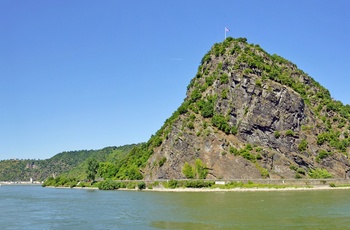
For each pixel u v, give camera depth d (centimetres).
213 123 18150
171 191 15925
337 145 18112
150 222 7250
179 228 6556
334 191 13912
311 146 17788
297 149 17600
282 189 15012
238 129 17900
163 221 7312
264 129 17750
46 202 11969
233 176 16175
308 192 13450
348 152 18088
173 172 17238
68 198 13538
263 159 16688
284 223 6762
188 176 16675
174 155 17575
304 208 8644
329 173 16925
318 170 16938
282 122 18012
